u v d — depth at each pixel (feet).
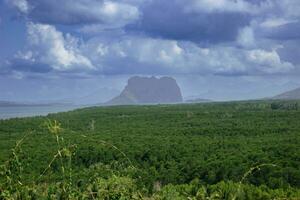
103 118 637.30
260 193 133.28
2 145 274.57
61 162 30.96
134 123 577.43
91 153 229.66
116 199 30.58
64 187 30.37
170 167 249.34
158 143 358.23
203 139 399.85
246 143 357.20
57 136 30.83
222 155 288.92
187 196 35.60
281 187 177.78
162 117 649.20
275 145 321.32
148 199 33.42
